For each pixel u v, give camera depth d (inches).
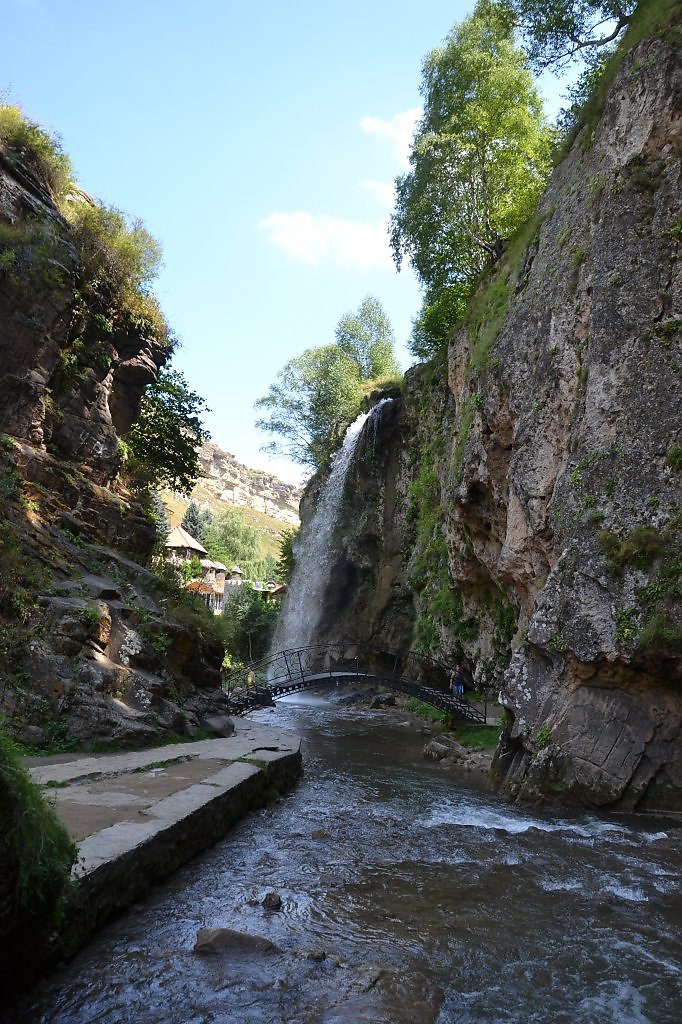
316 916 253.8
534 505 577.6
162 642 561.6
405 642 1320.1
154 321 784.9
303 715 1042.1
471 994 201.6
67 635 464.1
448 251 1222.3
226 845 338.6
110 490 735.7
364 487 1515.7
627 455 496.4
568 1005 197.5
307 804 445.7
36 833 183.9
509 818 429.7
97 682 457.4
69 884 208.2
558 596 495.8
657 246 526.3
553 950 232.7
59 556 558.9
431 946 232.7
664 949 235.9
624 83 603.2
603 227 562.6
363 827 391.9
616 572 471.5
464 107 1055.6
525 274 691.4
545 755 466.9
